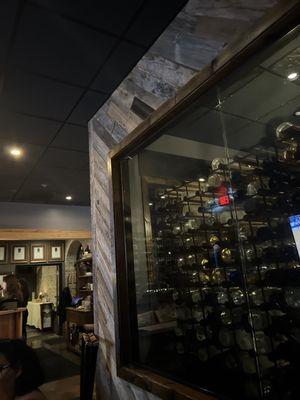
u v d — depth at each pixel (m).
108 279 2.52
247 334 2.02
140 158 2.64
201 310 2.39
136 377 1.94
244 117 2.53
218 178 2.42
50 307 8.55
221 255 2.32
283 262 1.88
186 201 2.73
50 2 1.77
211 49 1.68
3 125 3.10
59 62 2.26
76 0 1.77
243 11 1.50
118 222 2.43
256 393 1.73
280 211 1.91
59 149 3.71
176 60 1.93
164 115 1.95
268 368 1.81
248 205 2.08
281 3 1.23
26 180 4.74
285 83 2.05
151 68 2.16
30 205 6.09
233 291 2.19
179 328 2.48
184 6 1.85
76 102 2.77
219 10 1.63
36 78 2.41
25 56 2.18
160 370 1.99
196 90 1.71
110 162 2.56
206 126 2.62
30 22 1.91
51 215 6.29
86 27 1.96
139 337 2.29
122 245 2.40
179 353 2.27
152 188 2.79
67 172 4.51
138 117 2.31
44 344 6.46
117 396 2.21
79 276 7.39
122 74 2.43
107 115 2.76
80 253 7.67
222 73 1.58
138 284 2.45
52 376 4.12
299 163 1.84
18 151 3.71
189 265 2.56
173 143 2.70
